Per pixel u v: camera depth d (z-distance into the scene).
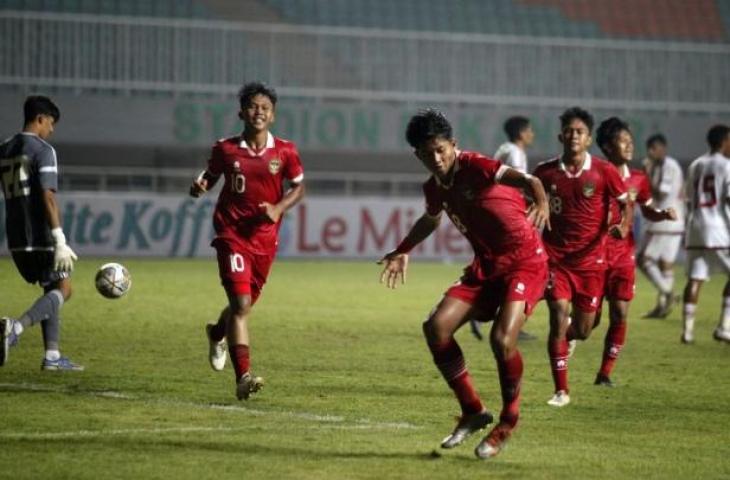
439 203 23.08
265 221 28.34
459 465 21.17
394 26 107.06
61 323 45.84
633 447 23.42
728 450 23.31
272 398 28.77
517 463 21.50
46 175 31.12
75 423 24.67
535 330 48.59
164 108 91.50
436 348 22.00
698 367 37.38
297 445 22.73
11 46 88.69
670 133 96.88
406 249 23.78
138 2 101.38
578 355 40.28
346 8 106.75
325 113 93.19
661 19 112.56
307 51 95.94
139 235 89.38
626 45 97.00
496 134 95.31
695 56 98.12
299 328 46.53
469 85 96.38
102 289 32.69
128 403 27.45
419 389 30.75
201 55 93.12
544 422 26.25
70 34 90.06
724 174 43.94
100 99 90.75
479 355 39.44
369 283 70.88
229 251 28.34
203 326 45.88
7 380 30.75
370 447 22.66
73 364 33.16
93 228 88.38
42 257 31.67
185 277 71.25
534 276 22.33
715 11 114.38
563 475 20.56
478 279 22.36
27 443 22.39
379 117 94.12
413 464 21.17
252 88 28.42
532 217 21.67
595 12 112.31
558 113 95.88
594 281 30.62
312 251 92.50
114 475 19.83
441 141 21.64
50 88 89.69
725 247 44.09
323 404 27.97
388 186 95.31
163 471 20.20
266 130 28.78
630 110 96.69
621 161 35.25
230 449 22.20
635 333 48.28
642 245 54.81
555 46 96.94
